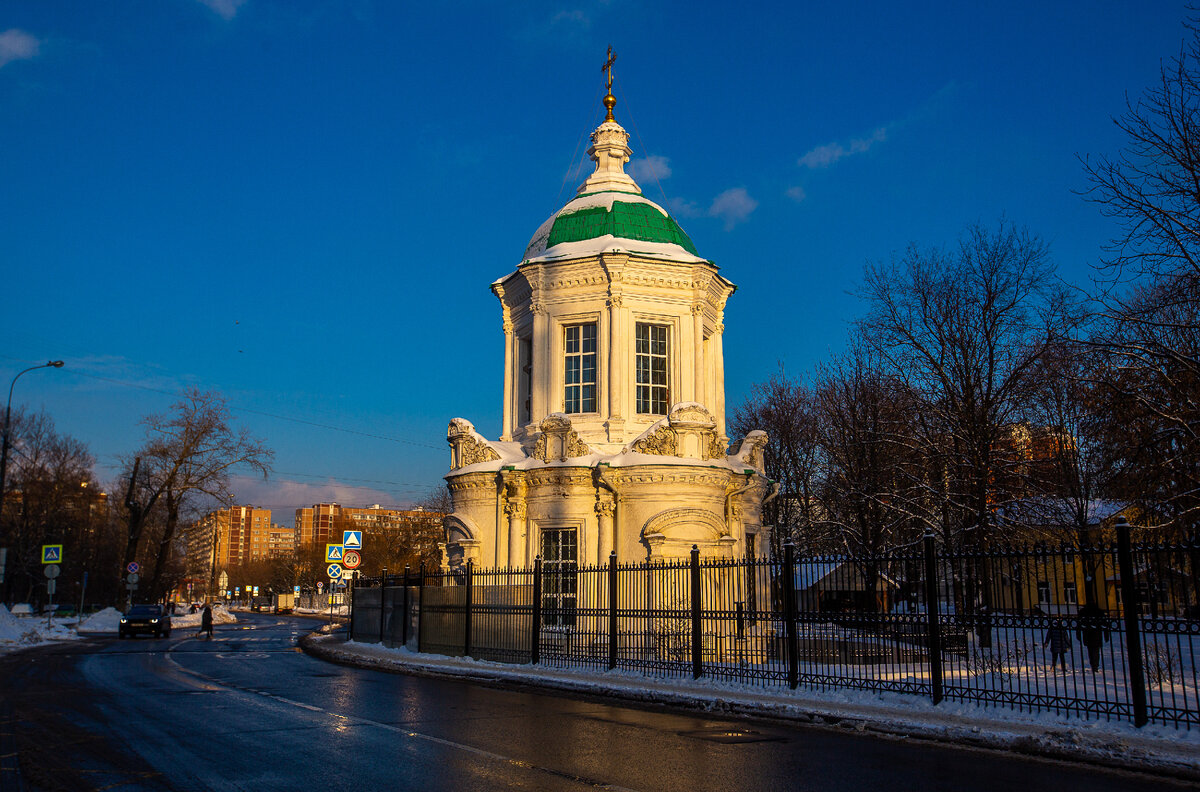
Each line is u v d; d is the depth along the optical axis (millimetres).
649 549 24516
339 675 20469
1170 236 17281
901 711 13266
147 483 59438
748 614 17047
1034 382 26469
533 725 12734
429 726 12523
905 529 32125
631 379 28594
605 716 13812
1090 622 12180
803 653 18938
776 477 51438
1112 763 10016
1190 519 18125
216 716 13406
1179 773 9492
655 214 31031
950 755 10680
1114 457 19641
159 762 9773
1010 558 13609
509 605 22391
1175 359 17984
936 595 14109
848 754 10688
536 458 27016
